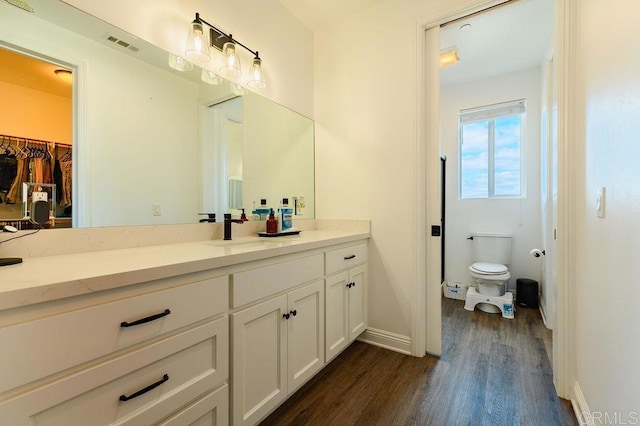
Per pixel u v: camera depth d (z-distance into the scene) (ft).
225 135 5.85
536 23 7.55
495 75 10.58
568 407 4.73
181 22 4.99
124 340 2.59
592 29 4.19
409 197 6.54
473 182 11.42
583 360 4.48
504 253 10.13
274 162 6.89
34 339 2.10
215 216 5.66
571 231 4.88
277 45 6.91
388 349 6.78
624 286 3.05
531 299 9.57
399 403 4.86
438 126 6.45
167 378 2.92
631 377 2.86
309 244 4.90
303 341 4.85
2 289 1.99
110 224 4.15
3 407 1.97
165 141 4.87
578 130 4.77
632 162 2.91
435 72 6.45
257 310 3.94
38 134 3.54
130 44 4.39
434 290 6.51
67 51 3.78
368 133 7.11
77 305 2.34
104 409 2.47
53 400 2.18
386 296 6.85
